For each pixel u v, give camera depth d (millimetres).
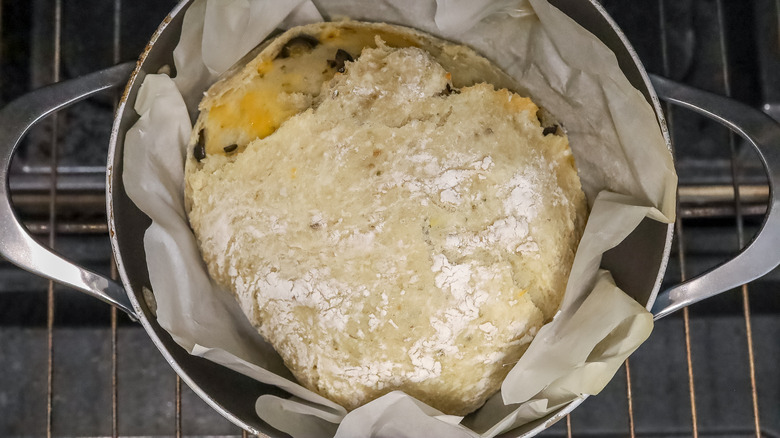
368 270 345
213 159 359
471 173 351
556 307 363
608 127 361
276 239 350
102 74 360
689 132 479
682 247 469
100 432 475
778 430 475
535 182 358
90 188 470
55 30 466
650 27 475
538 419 349
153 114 354
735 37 465
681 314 485
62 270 345
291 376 376
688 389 482
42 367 476
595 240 354
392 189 347
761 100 462
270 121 358
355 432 340
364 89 355
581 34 345
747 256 346
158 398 477
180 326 351
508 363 359
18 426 472
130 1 468
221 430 476
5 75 458
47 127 470
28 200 468
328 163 350
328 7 381
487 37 377
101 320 479
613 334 349
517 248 352
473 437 336
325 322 347
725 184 473
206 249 361
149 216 355
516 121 365
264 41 375
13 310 476
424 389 353
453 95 361
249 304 356
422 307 344
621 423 483
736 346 481
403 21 384
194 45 354
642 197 359
